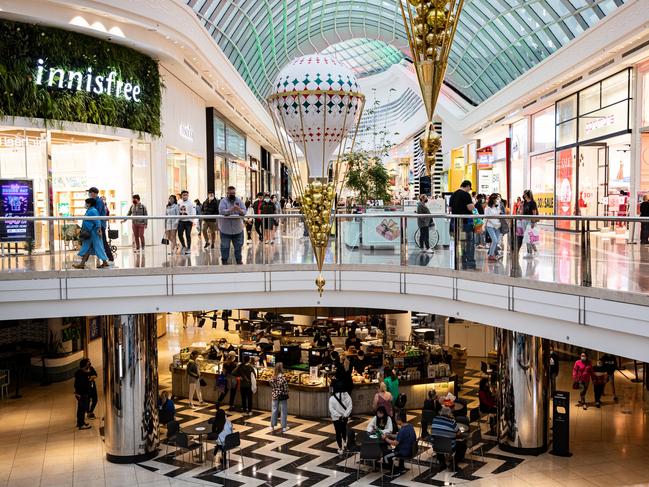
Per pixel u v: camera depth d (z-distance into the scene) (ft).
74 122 51.24
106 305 38.27
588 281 29.09
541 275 31.73
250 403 54.95
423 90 15.26
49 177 51.24
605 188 70.69
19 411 53.88
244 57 100.32
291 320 71.67
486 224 35.17
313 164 24.54
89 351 70.13
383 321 72.84
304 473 41.24
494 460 42.19
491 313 34.83
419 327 78.23
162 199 63.93
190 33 61.21
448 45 15.20
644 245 29.35
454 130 146.92
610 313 27.40
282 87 23.35
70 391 59.72
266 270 40.40
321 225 24.86
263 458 44.01
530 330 32.24
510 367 42.98
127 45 55.67
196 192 84.38
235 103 96.32
